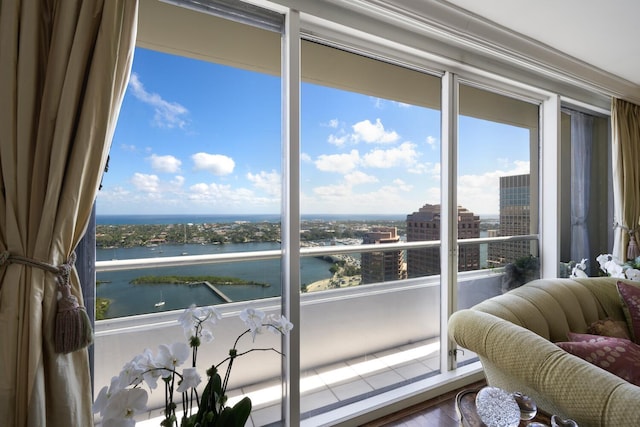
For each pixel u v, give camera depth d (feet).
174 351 2.35
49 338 3.04
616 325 4.88
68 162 3.21
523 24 6.21
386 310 6.61
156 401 4.69
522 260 8.16
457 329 4.29
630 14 5.85
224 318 5.27
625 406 2.61
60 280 3.13
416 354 6.81
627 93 9.07
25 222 3.03
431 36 6.07
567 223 9.04
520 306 4.68
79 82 3.22
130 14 3.58
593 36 6.63
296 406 4.93
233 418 2.53
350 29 5.32
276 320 2.90
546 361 3.28
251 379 5.34
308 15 4.99
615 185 9.05
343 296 6.20
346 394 6.10
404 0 5.33
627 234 8.86
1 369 2.83
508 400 2.97
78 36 3.22
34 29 3.11
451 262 6.78
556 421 2.80
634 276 7.02
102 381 4.66
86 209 3.37
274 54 5.22
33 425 2.84
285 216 5.13
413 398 5.90
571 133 9.24
